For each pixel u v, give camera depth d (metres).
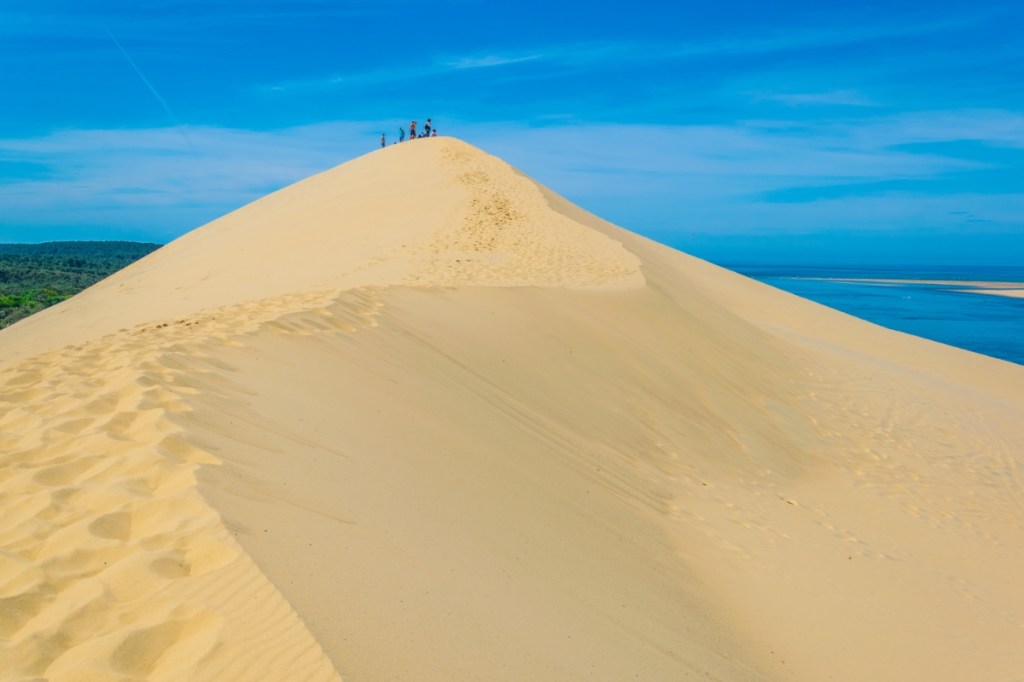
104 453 4.88
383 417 6.88
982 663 6.37
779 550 7.91
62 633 3.29
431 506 5.36
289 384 6.96
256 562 3.68
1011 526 10.67
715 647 5.26
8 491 4.43
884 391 17.25
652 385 12.16
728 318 19.95
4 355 18.66
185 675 3.08
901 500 11.05
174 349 7.11
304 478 4.99
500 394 9.34
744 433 11.98
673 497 8.59
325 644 3.21
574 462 8.11
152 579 3.59
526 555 5.24
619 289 17.03
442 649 3.56
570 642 4.20
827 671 5.62
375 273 18.94
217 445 5.05
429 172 29.84
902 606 7.21
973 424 16.05
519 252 20.52
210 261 26.22
